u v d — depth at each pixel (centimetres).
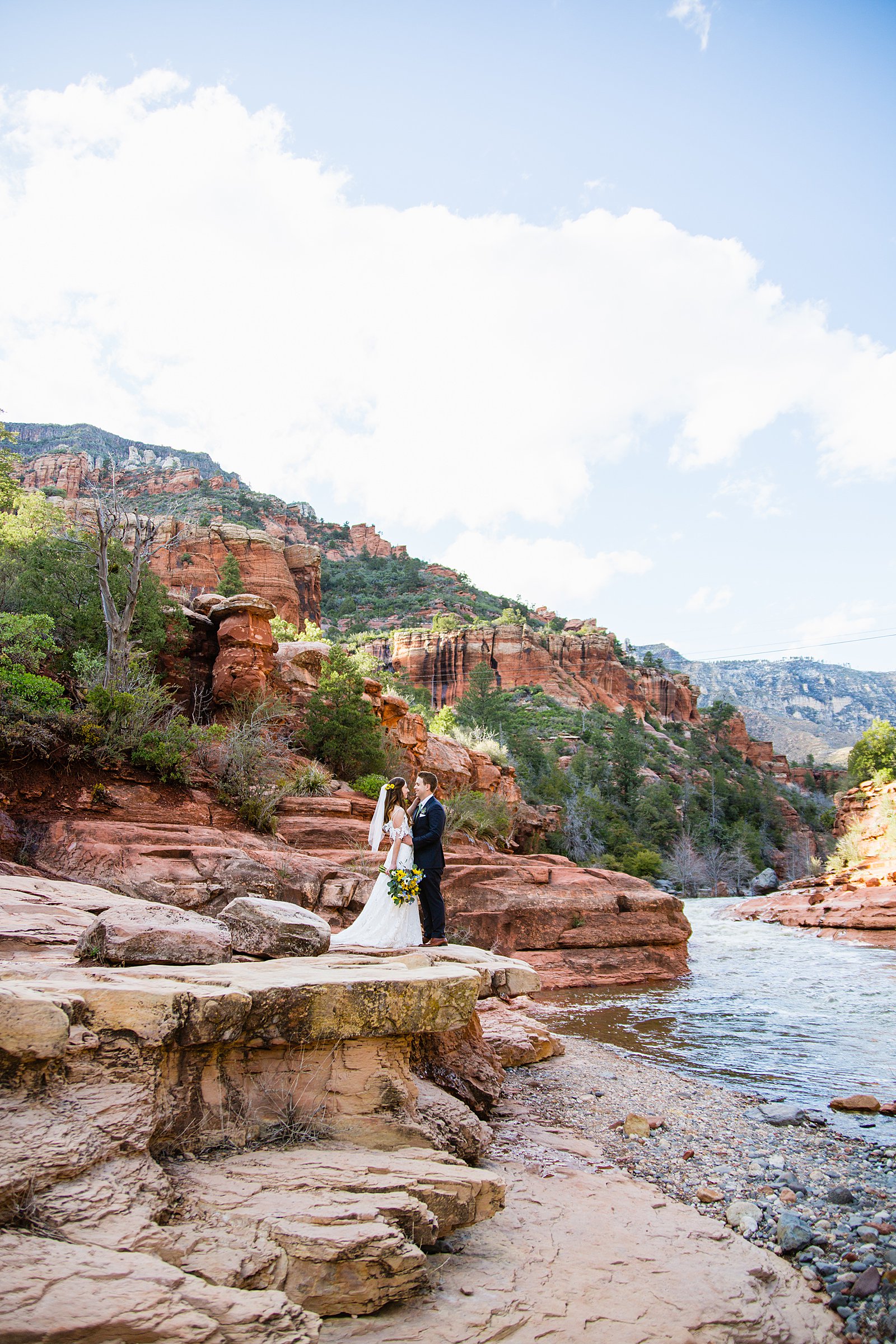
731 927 3219
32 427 19850
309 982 456
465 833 2497
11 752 1314
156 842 1273
